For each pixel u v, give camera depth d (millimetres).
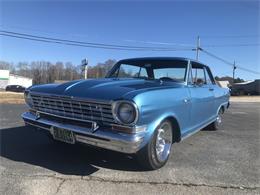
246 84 56906
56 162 4758
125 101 3877
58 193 3639
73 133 4262
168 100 4527
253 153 5805
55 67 93688
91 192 3693
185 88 5281
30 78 91562
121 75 6168
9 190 3684
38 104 4945
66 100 4395
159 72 5770
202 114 6176
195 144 6395
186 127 5301
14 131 6980
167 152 4750
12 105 13898
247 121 10500
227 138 7152
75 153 5246
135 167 4625
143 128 4000
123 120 3896
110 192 3711
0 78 79500
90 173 4316
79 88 4465
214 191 3867
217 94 7219
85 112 4227
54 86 4883
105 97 4027
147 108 4016
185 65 5602
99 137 4012
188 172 4531
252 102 27922
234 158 5410
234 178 4363
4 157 4957
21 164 4629
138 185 3953
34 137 6375
